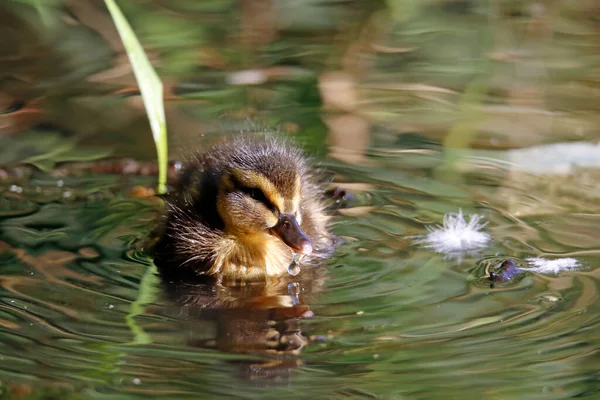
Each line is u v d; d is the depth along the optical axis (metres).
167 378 8.33
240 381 8.29
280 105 15.35
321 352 8.82
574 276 10.30
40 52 17.28
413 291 10.08
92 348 8.88
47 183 12.96
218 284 10.62
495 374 8.40
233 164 11.66
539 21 18.88
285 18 18.95
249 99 15.59
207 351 8.86
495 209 12.12
